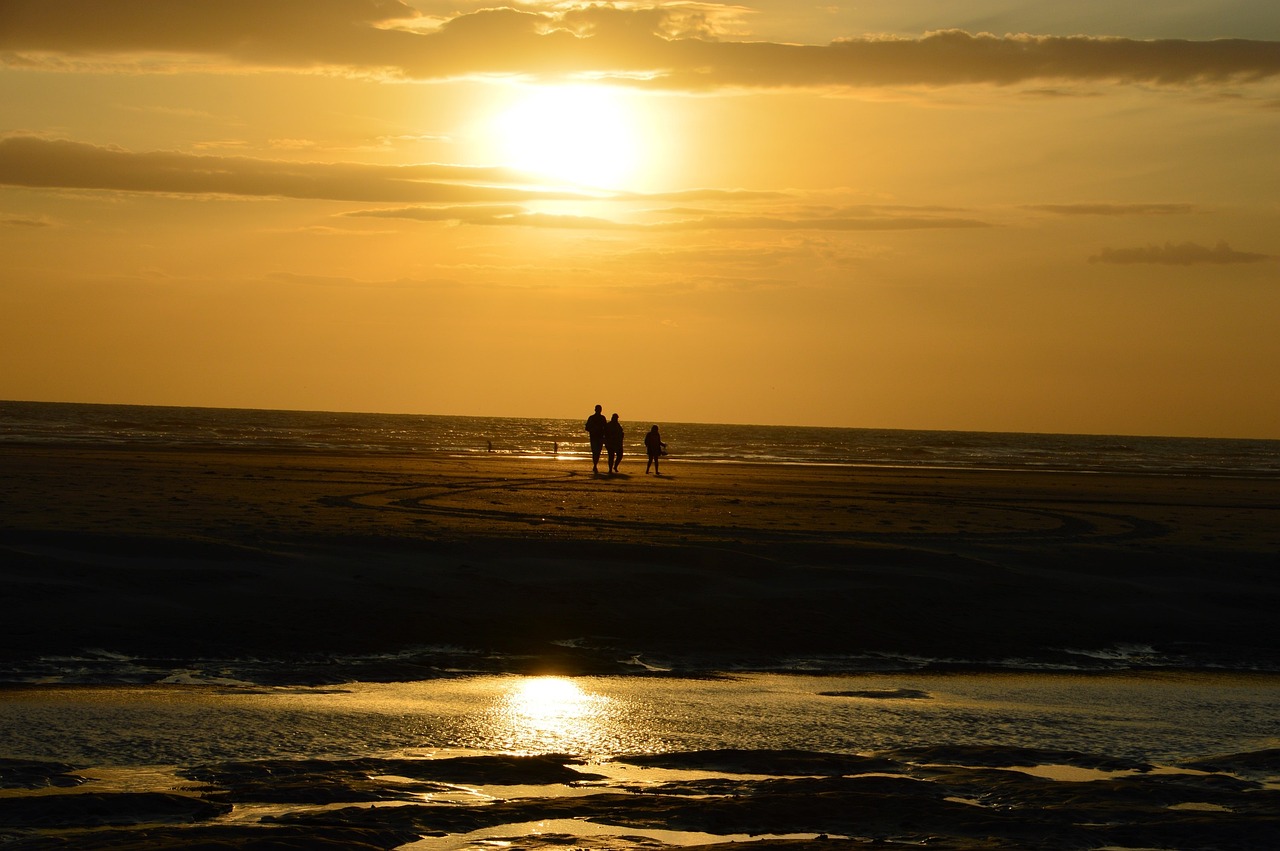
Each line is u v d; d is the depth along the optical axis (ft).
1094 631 68.08
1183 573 81.97
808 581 73.82
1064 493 167.22
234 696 49.32
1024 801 35.60
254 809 33.58
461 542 79.82
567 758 40.75
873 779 37.60
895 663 61.26
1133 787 36.76
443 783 37.09
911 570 78.07
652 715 48.01
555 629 63.05
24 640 55.16
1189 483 210.18
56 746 40.47
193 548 72.33
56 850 28.58
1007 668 61.31
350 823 32.09
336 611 62.64
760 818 33.45
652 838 31.83
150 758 39.32
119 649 55.52
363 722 45.27
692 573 73.77
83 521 84.69
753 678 56.90
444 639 60.54
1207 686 58.13
